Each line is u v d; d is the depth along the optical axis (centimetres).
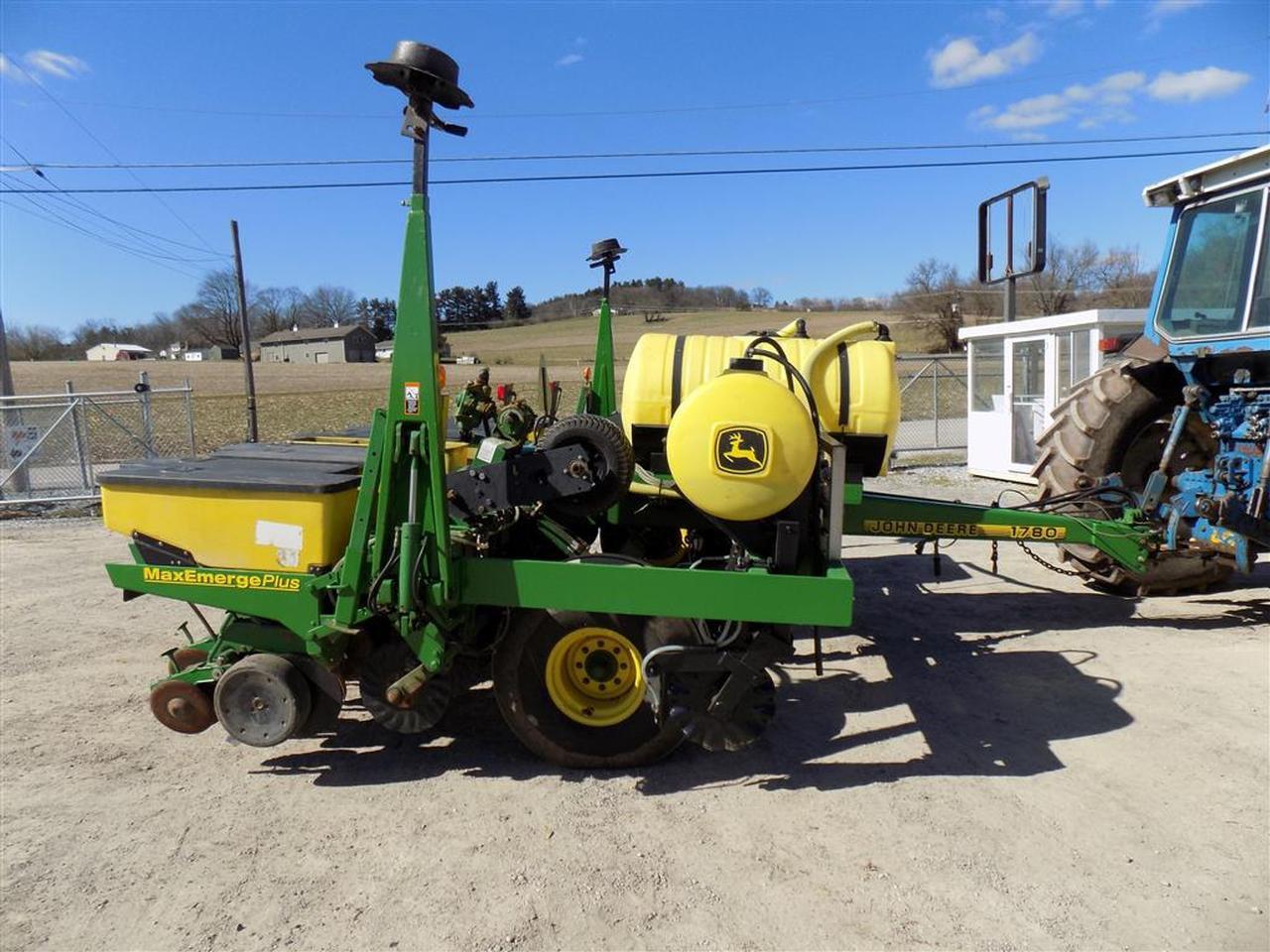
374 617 361
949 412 2361
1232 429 497
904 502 493
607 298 723
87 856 311
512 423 457
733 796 347
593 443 372
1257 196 496
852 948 257
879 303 4872
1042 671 468
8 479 1140
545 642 358
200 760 388
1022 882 286
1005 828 318
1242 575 641
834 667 485
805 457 334
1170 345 545
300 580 351
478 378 524
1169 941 257
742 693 338
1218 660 471
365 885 291
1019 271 730
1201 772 354
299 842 318
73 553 845
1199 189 525
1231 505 461
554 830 323
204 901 283
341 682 367
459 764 381
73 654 534
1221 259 520
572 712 366
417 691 353
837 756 380
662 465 447
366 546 341
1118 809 329
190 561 366
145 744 405
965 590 635
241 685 358
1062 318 1045
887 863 298
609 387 729
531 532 404
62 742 407
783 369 415
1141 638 514
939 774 361
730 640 342
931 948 256
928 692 446
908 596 623
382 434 334
